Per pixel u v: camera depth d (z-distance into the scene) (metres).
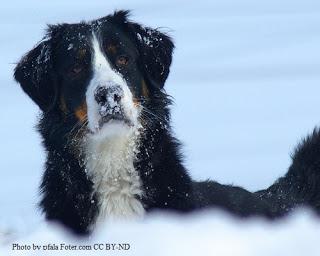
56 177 12.44
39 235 11.27
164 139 12.45
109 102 11.81
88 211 12.20
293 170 14.50
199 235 9.30
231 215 12.66
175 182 12.30
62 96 12.54
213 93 32.56
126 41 12.62
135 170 12.25
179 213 12.12
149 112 12.41
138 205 12.20
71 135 12.34
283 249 8.65
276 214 13.33
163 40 13.15
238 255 8.64
